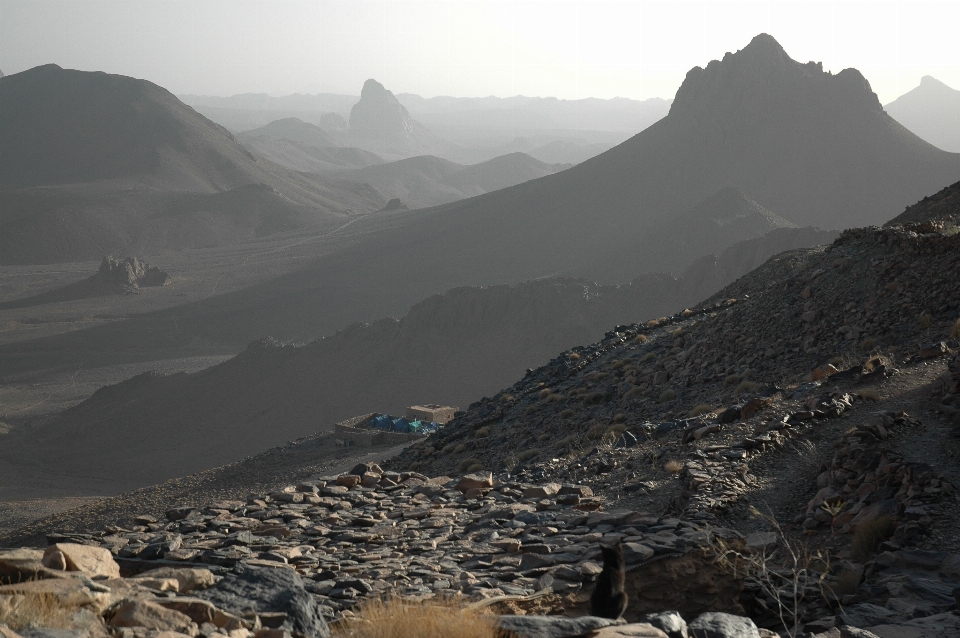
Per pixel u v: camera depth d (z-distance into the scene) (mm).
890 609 9461
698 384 33156
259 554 10227
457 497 14789
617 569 6773
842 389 23016
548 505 13570
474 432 42312
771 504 15992
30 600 5301
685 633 6074
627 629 5734
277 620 6453
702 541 10273
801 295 36219
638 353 42562
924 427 18219
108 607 5773
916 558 11531
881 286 32688
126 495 80562
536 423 37875
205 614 6168
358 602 8016
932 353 24156
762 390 26656
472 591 8461
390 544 11281
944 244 32812
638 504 17156
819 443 18797
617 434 28938
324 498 14375
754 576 10438
